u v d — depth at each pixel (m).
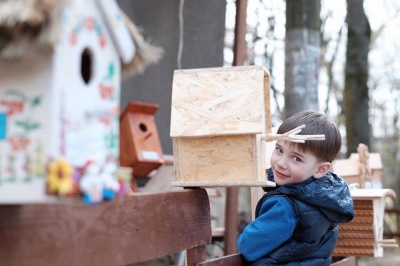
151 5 5.12
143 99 5.11
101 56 1.74
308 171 2.71
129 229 2.02
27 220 1.64
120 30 1.78
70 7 1.59
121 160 3.85
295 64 5.30
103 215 1.89
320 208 2.70
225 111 2.39
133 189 3.81
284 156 2.73
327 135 2.74
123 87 5.00
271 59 12.36
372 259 9.61
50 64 1.55
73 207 1.77
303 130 2.76
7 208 1.59
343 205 2.74
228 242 4.61
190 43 5.33
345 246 3.52
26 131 1.57
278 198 2.68
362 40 9.88
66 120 1.60
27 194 1.56
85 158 1.67
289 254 2.67
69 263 1.75
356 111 9.84
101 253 1.88
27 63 1.57
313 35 5.33
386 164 22.08
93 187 1.66
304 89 5.28
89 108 1.69
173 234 2.29
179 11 5.21
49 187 1.55
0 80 1.59
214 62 5.46
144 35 5.09
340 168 4.07
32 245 1.64
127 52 1.83
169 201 2.28
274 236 2.64
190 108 2.43
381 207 3.57
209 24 5.43
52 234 1.70
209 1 5.42
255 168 2.36
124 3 4.96
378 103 21.66
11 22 1.49
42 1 1.50
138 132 3.87
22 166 1.57
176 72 2.51
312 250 2.73
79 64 1.65
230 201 4.63
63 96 1.59
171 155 5.07
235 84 2.42
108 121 1.77
